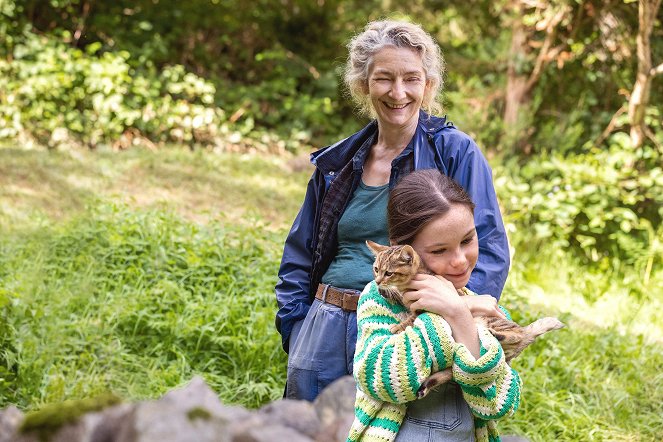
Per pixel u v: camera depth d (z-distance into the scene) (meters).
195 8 13.78
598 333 6.44
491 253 3.10
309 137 12.85
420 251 2.43
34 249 6.62
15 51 11.30
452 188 2.45
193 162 10.68
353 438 2.33
